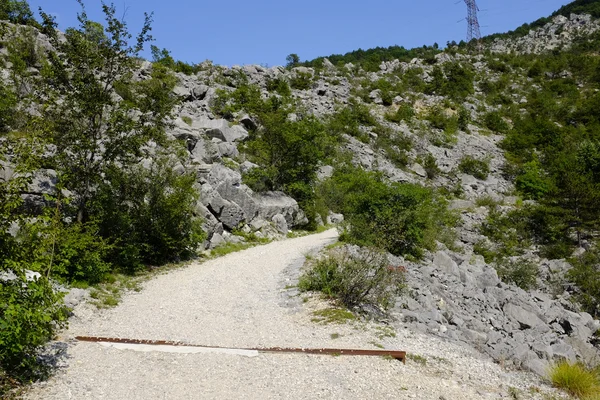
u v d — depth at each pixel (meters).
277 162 34.94
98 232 16.03
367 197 23.17
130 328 10.15
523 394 8.02
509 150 75.31
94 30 16.22
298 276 16.55
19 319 6.27
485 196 53.16
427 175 60.84
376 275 13.19
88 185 16.11
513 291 19.64
